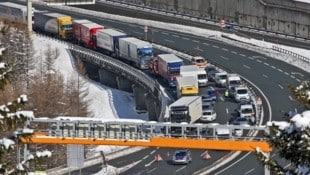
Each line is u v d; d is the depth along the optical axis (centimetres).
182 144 15288
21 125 4159
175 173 16988
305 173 4209
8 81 4094
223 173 16825
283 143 4309
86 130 15362
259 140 15250
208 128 15400
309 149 4181
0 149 4091
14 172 4181
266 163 4538
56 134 15338
